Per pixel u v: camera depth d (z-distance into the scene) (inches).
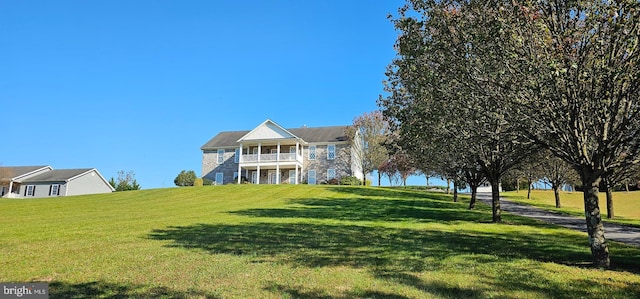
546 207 1135.0
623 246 414.3
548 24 285.1
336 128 1859.0
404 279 250.5
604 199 1423.5
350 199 1058.7
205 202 1003.3
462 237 449.1
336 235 453.7
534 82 274.1
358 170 1836.9
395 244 389.7
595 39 264.1
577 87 278.2
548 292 224.7
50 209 828.0
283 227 527.5
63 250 355.6
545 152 549.3
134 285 237.3
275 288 230.8
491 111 326.6
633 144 295.7
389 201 1018.7
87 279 251.9
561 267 289.9
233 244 388.2
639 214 1032.2
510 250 362.3
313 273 266.8
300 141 1672.0
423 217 689.6
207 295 216.7
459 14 321.1
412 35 335.9
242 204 945.5
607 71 258.4
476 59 317.4
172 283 241.6
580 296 217.5
